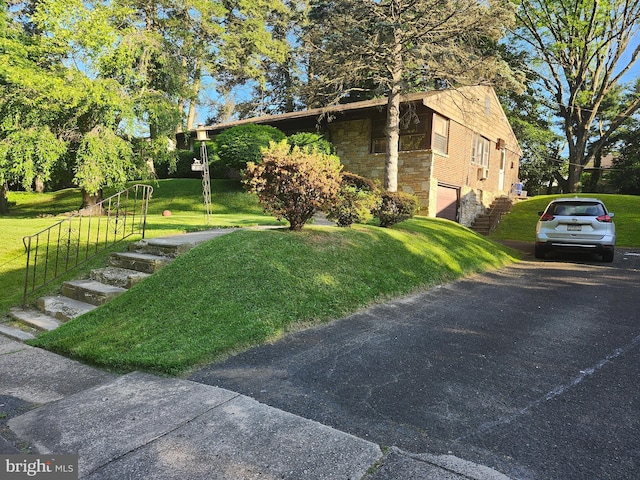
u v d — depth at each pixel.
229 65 26.53
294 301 4.86
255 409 2.86
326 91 13.91
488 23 12.09
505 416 2.77
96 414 2.87
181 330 4.23
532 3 25.81
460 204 17.56
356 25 12.45
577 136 28.33
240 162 16.91
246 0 25.84
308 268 5.66
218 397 3.05
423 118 15.56
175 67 16.38
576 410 2.85
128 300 5.21
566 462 2.28
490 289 6.63
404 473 2.17
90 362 3.90
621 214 16.14
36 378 3.60
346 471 2.19
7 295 6.34
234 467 2.25
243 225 10.59
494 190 21.33
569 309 5.46
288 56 28.64
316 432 2.57
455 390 3.14
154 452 2.40
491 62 12.38
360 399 3.00
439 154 15.67
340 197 6.98
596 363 3.67
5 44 11.74
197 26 24.06
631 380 3.33
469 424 2.67
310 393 3.09
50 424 2.77
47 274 6.91
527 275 7.91
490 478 2.13
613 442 2.47
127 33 13.77
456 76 12.39
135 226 9.84
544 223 10.09
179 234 8.52
